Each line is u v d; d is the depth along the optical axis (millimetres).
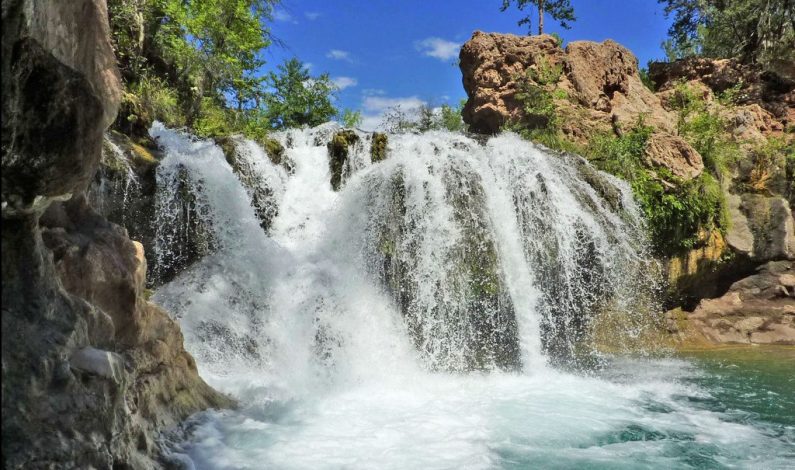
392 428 6219
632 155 13328
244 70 21281
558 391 8258
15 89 2611
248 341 8719
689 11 29172
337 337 9102
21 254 2914
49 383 2885
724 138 15406
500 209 10664
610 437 6215
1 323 2730
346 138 10906
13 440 2629
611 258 11469
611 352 11461
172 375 5211
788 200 13969
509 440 6000
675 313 13188
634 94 16188
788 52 19703
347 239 9977
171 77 17172
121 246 4473
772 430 6551
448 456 5395
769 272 13391
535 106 14836
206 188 9516
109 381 3230
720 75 18344
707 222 13094
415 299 9922
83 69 3160
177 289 8984
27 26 2639
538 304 10820
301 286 9258
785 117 17125
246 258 9344
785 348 12133
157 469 4145
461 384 8586
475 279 10234
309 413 6641
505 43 16500
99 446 3094
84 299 3777
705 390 8492
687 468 5336
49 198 2977
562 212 11125
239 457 4977
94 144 3107
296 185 10766
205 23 17688
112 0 14516
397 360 9281
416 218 10031
